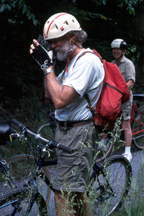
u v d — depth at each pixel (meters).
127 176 3.06
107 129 2.39
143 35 8.77
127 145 4.46
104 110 2.30
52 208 3.05
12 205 2.28
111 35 8.40
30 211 2.37
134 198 2.54
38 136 2.26
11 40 6.11
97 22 7.86
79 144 2.26
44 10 6.16
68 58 2.26
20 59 6.01
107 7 7.97
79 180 2.30
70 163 2.28
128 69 4.39
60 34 2.15
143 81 8.83
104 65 2.43
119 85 2.44
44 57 2.19
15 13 5.75
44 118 5.46
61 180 2.33
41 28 6.27
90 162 2.38
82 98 2.24
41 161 2.40
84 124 2.27
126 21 8.36
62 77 2.35
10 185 2.45
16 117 5.23
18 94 5.67
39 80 6.38
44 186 2.99
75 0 7.07
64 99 2.10
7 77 5.72
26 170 2.80
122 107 4.37
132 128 5.25
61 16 2.18
